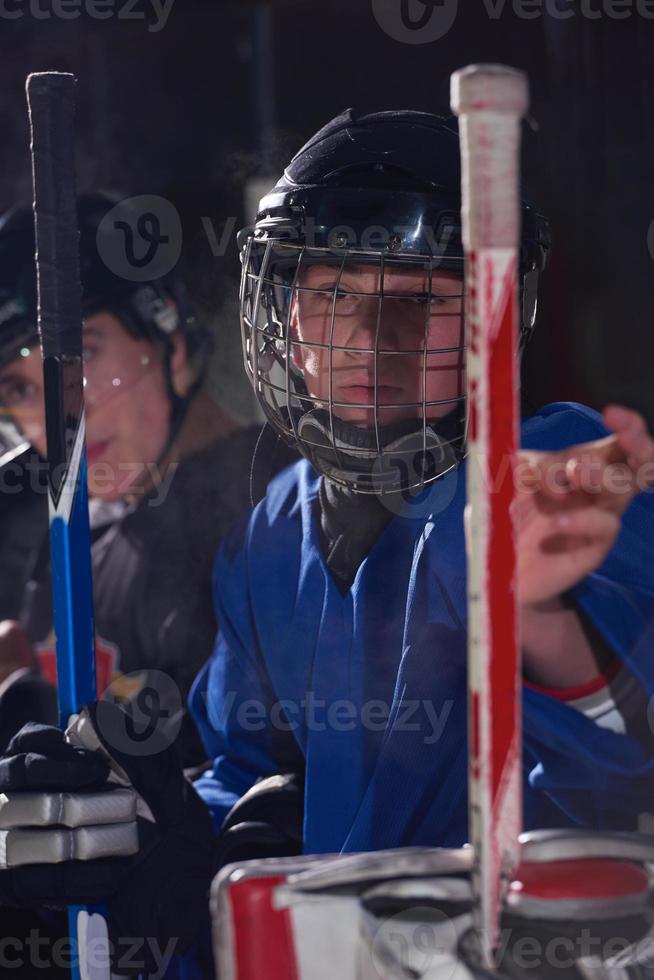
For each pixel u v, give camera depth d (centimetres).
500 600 108
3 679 309
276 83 511
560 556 125
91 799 177
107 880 183
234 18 513
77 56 538
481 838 110
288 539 216
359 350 177
